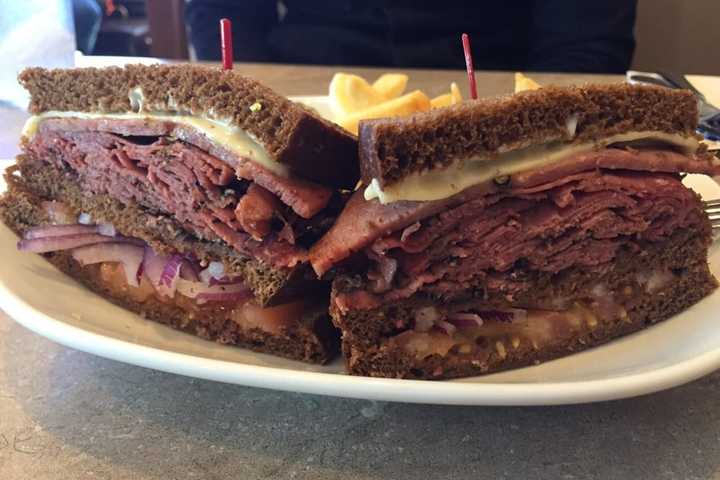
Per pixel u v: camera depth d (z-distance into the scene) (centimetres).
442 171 19
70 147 25
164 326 24
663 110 21
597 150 20
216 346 23
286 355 22
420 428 19
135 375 21
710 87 49
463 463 18
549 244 20
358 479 17
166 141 23
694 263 22
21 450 18
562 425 19
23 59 44
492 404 17
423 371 21
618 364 20
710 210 27
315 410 20
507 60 67
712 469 17
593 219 20
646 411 20
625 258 21
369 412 20
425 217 19
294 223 22
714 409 20
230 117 21
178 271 23
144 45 84
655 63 79
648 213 21
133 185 24
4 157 36
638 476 17
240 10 69
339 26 66
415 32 63
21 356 22
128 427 19
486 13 65
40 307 22
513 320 21
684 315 22
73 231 25
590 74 61
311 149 21
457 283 20
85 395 20
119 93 23
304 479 17
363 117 31
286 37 67
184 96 22
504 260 20
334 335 23
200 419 19
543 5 67
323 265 20
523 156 20
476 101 20
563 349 21
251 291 22
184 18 78
